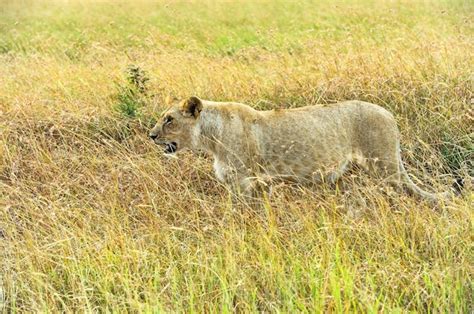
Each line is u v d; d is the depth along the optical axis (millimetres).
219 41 25625
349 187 11031
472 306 8492
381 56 16484
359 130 10953
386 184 10977
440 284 8523
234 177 10992
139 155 12703
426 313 8516
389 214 10180
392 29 22625
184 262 9531
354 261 9195
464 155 12609
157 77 16875
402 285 8836
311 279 8664
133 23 30188
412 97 14125
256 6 31984
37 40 25984
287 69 16594
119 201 11352
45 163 12914
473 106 13156
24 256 9875
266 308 8672
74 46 25453
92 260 9555
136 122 14633
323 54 17734
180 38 25047
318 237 9562
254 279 9234
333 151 10844
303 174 10984
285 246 9836
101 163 12695
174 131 11047
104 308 8914
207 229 10172
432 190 11742
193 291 8867
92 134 14398
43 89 17000
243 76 16344
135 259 9500
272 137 10867
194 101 10953
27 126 14664
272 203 10555
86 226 10461
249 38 26125
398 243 9453
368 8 28406
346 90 14750
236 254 9414
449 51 16266
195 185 12273
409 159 12812
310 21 28016
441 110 13711
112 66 19078
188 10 31734
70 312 8617
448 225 9648
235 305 8766
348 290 8414
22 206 11453
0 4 34594
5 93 16844
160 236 10211
